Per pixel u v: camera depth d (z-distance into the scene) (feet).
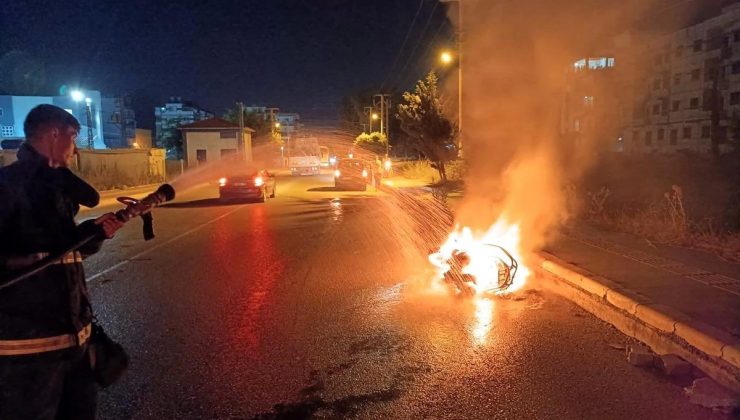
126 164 120.06
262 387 14.21
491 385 14.11
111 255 33.55
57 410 8.50
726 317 16.60
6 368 7.91
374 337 17.88
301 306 21.65
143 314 20.90
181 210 60.64
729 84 134.51
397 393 13.76
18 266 7.97
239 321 19.84
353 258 31.19
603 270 22.93
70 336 8.30
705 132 138.00
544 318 19.70
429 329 18.60
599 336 17.71
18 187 7.96
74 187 8.63
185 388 14.20
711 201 36.42
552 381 14.30
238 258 31.96
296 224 47.19
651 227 32.07
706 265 23.81
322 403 13.28
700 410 12.65
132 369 15.48
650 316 17.25
